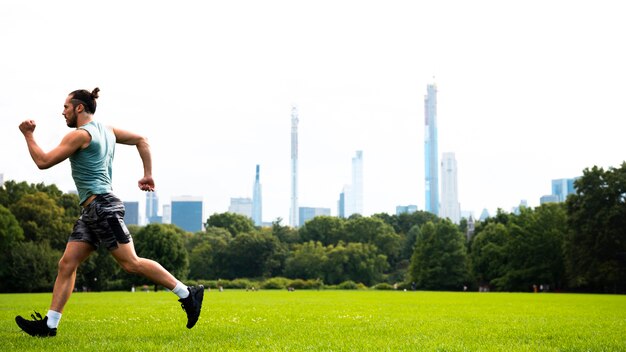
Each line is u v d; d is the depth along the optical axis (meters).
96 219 7.11
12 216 66.62
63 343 6.90
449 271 95.00
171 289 7.22
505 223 99.94
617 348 7.20
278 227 147.75
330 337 8.21
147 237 83.62
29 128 6.93
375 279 119.56
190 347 6.62
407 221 163.12
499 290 83.06
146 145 7.87
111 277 83.94
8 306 19.53
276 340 7.69
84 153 7.12
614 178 63.94
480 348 6.97
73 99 7.41
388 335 8.65
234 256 126.62
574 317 14.30
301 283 96.06
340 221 143.00
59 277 7.41
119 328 9.50
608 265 63.09
